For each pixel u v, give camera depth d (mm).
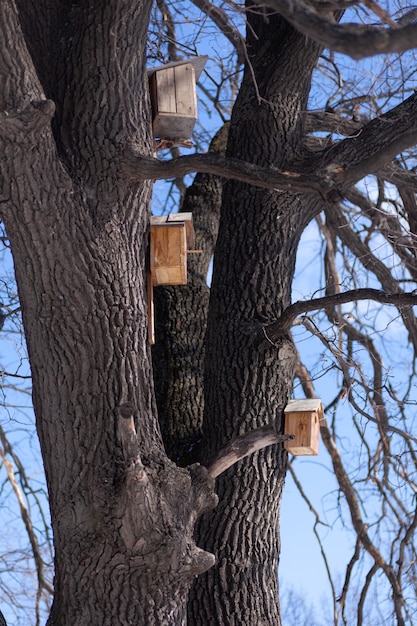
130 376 13758
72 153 14086
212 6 16438
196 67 16688
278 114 18781
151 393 14117
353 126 20938
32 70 12812
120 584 13117
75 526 13266
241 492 16828
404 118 17750
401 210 25031
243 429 17203
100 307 13617
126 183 14203
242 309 18031
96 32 14203
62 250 13398
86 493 13281
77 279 13500
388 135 17797
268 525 16938
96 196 13977
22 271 13508
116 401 13586
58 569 13625
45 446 13773
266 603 16516
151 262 15242
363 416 17594
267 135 18688
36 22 15023
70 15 14836
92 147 14125
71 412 13492
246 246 18422
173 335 20203
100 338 13586
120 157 14148
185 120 15969
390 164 19812
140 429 13758
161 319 20469
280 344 17656
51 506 13758
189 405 19078
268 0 9445
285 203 18500
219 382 17641
